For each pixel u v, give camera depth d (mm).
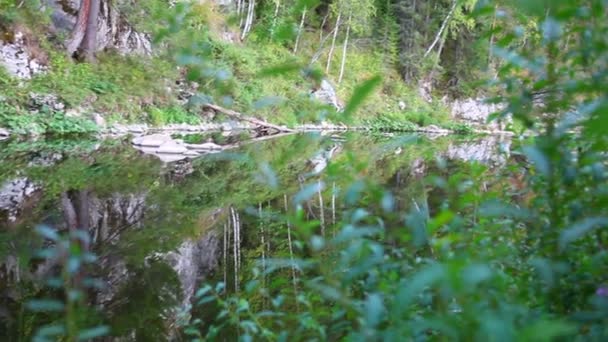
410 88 23969
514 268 1561
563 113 1306
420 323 867
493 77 1803
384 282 1405
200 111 14828
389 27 23875
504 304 997
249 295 2621
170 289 3156
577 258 1346
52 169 7438
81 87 12820
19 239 3986
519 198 1951
